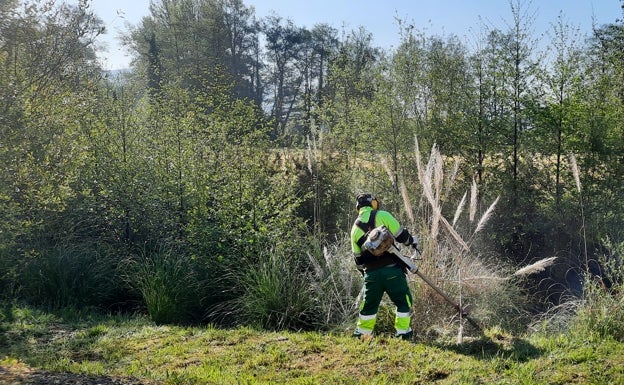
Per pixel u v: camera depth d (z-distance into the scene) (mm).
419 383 4664
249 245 8195
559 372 4676
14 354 5645
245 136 10781
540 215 11422
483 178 12375
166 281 7574
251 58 47062
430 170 6555
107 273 8391
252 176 9898
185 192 9695
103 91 11516
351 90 14656
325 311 6965
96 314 7531
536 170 11898
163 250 8734
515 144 11930
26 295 7930
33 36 8781
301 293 7137
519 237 11477
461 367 4910
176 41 38844
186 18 40531
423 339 6281
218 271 8258
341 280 7355
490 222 11453
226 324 7465
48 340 6207
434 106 12922
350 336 6078
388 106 12680
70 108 9234
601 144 10859
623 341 5316
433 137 12375
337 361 5254
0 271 7957
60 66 9258
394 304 6441
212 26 40000
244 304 7332
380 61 13125
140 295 8094
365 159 13008
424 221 7305
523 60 11578
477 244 11023
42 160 7961
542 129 11320
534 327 7035
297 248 8266
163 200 9703
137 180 9773
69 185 9562
